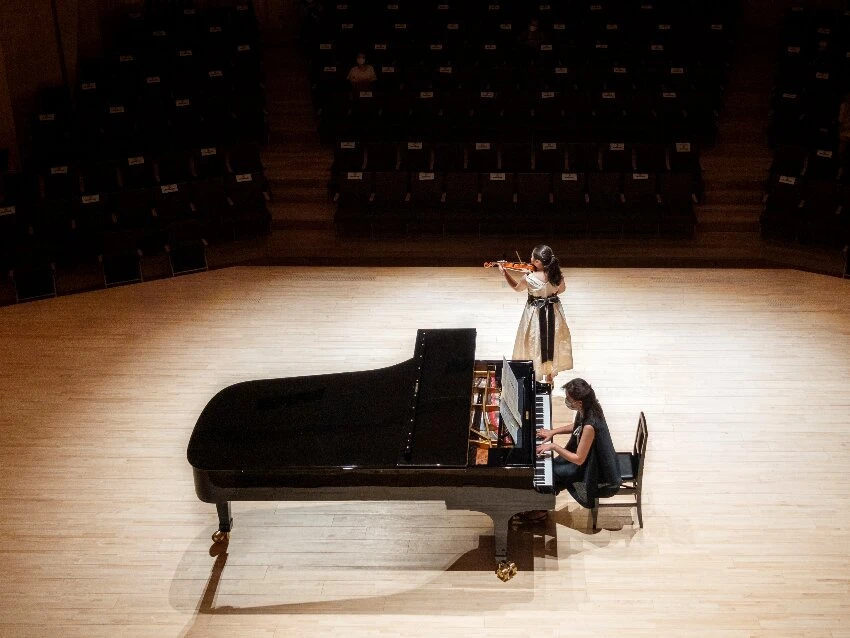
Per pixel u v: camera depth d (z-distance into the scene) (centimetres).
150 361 895
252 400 654
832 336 907
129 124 1237
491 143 1166
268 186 1176
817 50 1322
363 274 1056
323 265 1084
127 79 1303
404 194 1127
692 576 630
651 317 945
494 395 666
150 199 1104
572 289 1005
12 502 717
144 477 741
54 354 912
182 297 1021
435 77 1305
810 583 622
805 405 803
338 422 622
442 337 700
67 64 1326
